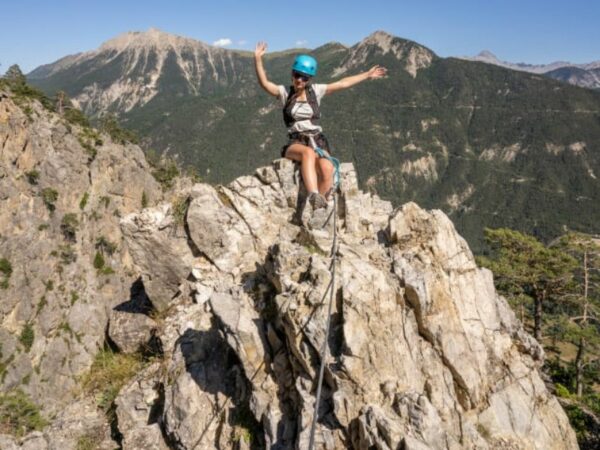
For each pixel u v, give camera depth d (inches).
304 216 548.1
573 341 1275.8
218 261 564.7
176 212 578.6
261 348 416.8
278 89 287.1
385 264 448.1
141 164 5088.6
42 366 3700.8
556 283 1259.2
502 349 456.1
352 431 348.2
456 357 412.5
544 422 431.8
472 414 413.7
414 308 422.0
